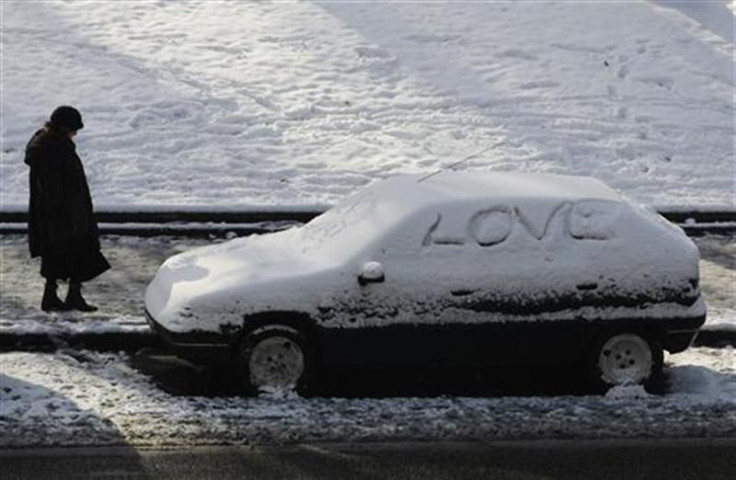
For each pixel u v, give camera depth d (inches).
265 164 1353.3
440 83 1571.1
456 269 747.4
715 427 703.1
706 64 1657.2
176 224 1178.0
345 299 740.7
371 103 1512.1
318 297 738.8
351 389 775.1
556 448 664.4
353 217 798.5
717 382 793.6
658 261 761.6
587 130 1471.5
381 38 1685.5
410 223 755.4
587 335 756.6
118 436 676.1
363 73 1590.8
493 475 621.3
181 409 721.0
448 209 761.0
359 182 1316.4
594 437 683.4
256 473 621.3
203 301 737.0
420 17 1759.4
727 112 1542.8
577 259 756.0
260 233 1173.1
